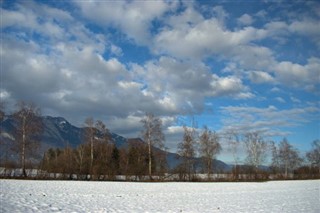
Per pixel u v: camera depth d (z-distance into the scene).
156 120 78.44
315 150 124.00
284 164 116.19
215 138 89.19
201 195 39.09
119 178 80.31
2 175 66.19
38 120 67.38
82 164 76.12
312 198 37.03
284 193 44.31
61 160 77.00
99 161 79.75
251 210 26.19
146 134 77.94
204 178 87.94
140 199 32.19
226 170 93.12
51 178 71.38
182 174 84.50
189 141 85.12
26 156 66.50
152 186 55.31
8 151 67.81
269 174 108.31
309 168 122.25
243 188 54.72
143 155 83.62
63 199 29.20
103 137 82.81
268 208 27.52
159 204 28.58
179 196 37.00
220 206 28.48
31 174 71.62
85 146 82.06
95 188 45.34
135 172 79.38
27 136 66.19
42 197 29.92
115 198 32.22
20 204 24.31
